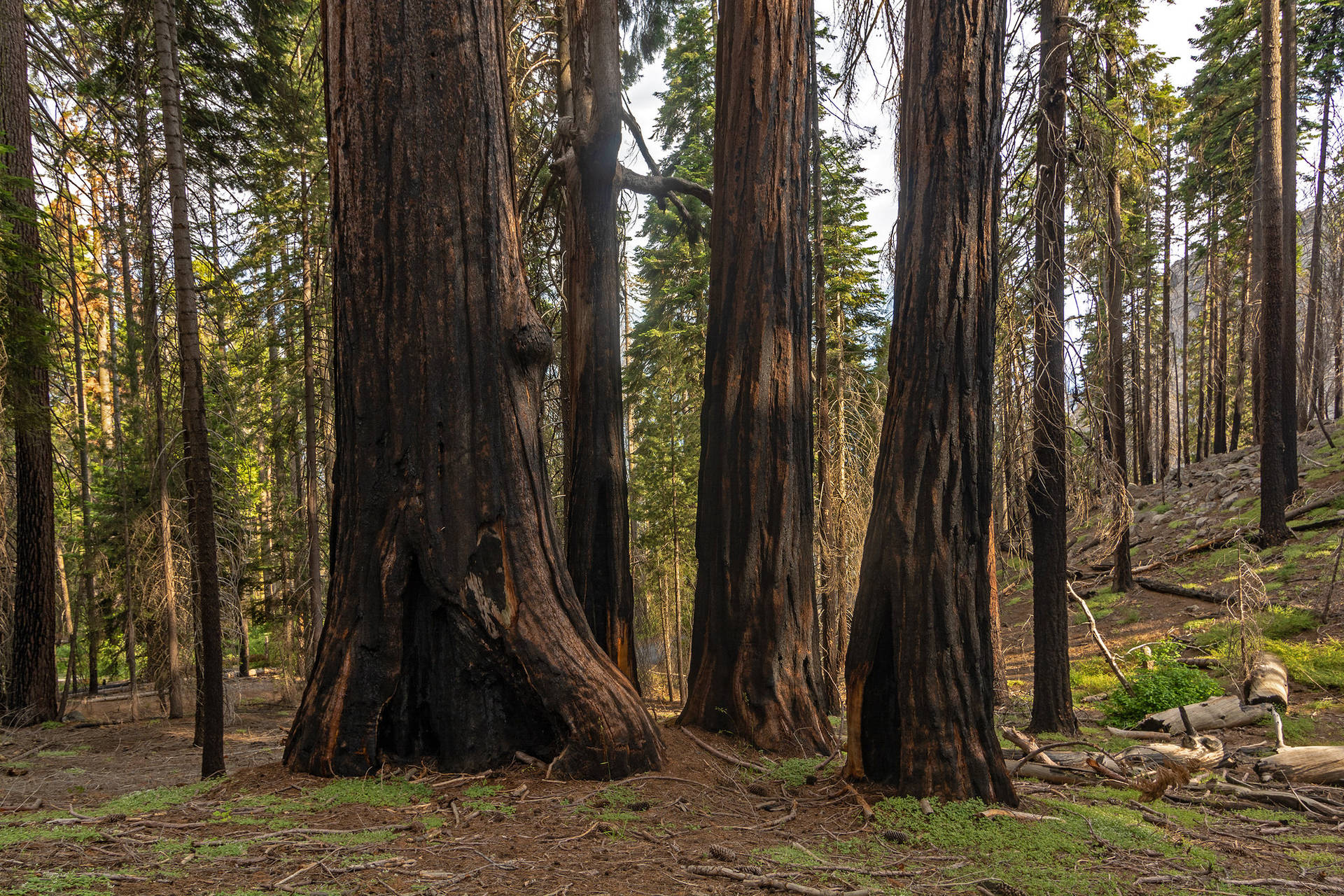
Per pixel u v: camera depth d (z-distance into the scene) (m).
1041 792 6.46
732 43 8.80
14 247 11.20
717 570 8.34
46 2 14.09
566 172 9.42
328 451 18.38
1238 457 26.16
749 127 8.59
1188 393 36.12
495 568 5.70
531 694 5.66
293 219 17.83
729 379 8.44
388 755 5.68
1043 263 9.39
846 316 19.22
